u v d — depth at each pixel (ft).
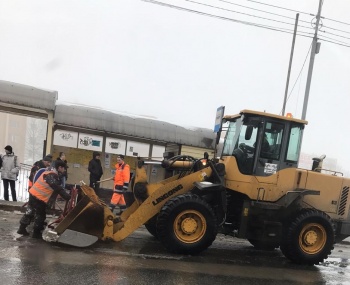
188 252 19.53
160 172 40.40
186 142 40.88
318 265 21.66
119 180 30.81
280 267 20.15
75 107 38.09
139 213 19.65
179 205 19.31
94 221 18.90
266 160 21.21
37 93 35.35
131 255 18.49
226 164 21.26
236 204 21.68
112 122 38.75
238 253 22.58
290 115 21.97
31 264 15.40
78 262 16.33
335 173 24.47
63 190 20.33
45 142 37.27
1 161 31.50
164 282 15.06
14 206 28.32
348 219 23.03
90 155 39.93
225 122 24.30
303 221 20.88
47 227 20.10
